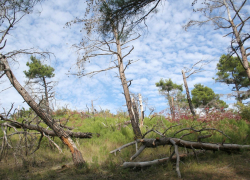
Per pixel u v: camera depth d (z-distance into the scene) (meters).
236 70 26.00
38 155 8.45
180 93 33.66
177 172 4.86
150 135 9.86
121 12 5.04
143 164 5.83
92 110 22.34
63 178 5.59
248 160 5.36
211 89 32.91
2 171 6.54
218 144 6.20
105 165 6.65
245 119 10.63
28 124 8.27
